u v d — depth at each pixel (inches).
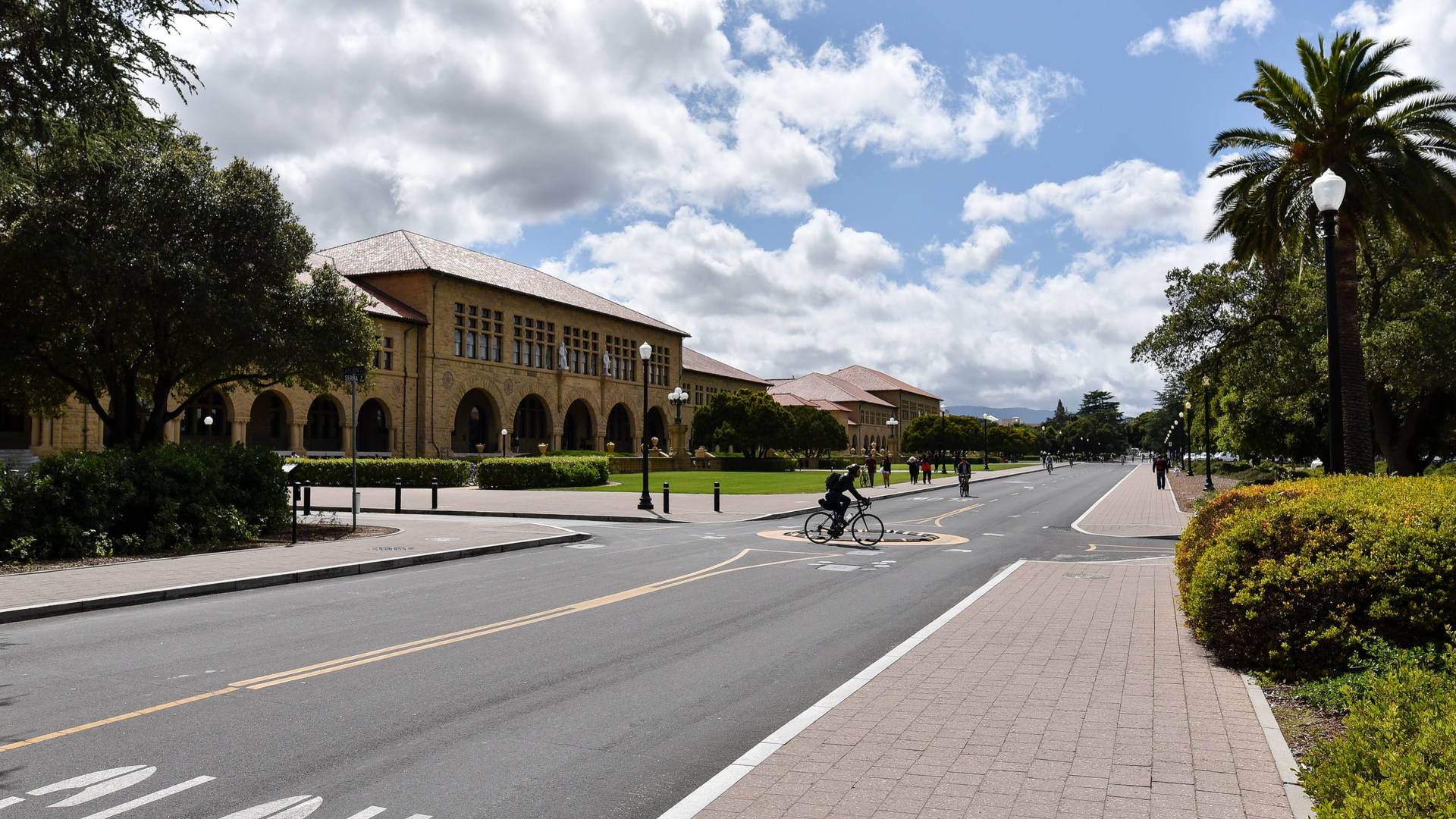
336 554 591.5
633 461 2384.4
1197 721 217.9
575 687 264.8
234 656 305.1
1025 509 1182.9
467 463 1708.9
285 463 729.6
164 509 610.2
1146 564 568.7
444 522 887.7
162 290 822.5
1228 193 935.0
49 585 446.9
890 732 211.9
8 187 636.1
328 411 2290.8
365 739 215.5
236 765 196.2
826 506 731.4
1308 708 232.2
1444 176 823.1
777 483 1759.4
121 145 666.2
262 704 245.0
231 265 883.4
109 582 457.7
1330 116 800.9
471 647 320.2
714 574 523.2
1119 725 215.5
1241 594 269.4
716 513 1016.2
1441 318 1004.6
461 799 177.6
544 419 2876.5
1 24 494.6
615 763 199.3
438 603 418.6
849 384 5369.1
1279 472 1686.8
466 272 2378.2
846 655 308.0
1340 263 821.9
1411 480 331.6
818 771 185.0
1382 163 799.7
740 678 276.4
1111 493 1633.9
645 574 522.9
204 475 646.5
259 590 462.0
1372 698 180.4
